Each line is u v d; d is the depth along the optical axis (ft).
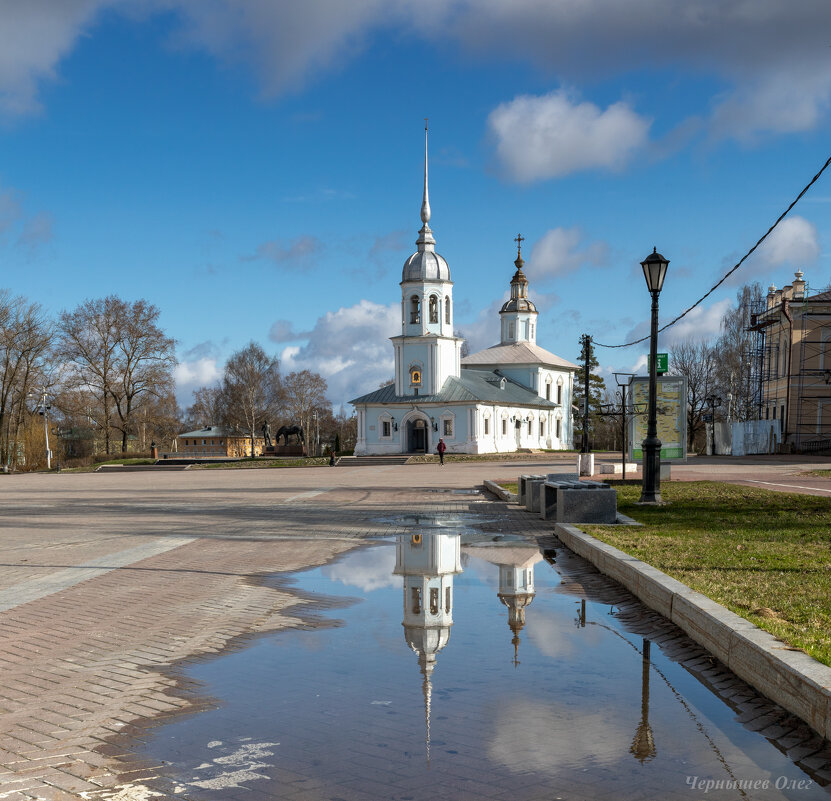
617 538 37.83
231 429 348.59
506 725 16.92
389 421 233.55
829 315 182.29
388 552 41.39
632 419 81.51
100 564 38.32
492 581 32.94
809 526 41.34
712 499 58.54
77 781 14.47
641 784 14.16
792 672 16.90
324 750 15.71
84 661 21.94
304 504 72.49
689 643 22.68
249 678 20.24
